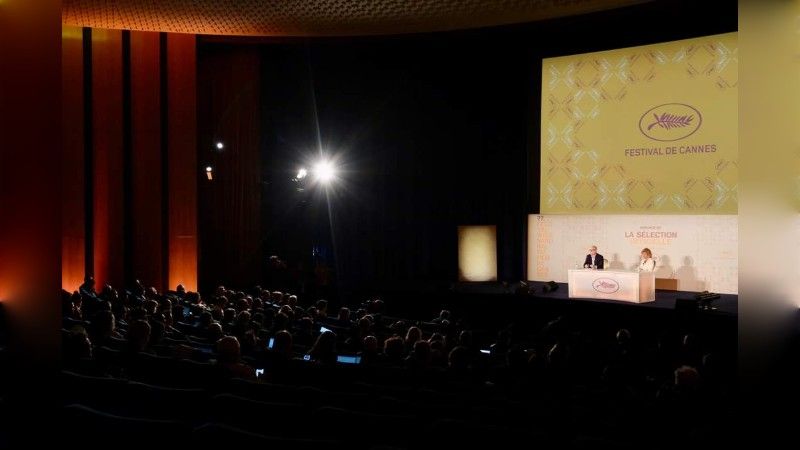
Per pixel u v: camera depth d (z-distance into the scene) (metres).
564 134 12.59
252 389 3.64
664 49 11.61
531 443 2.63
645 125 11.77
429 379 4.72
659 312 9.65
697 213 11.27
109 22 10.83
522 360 5.07
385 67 14.41
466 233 14.29
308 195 14.58
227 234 13.54
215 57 13.46
